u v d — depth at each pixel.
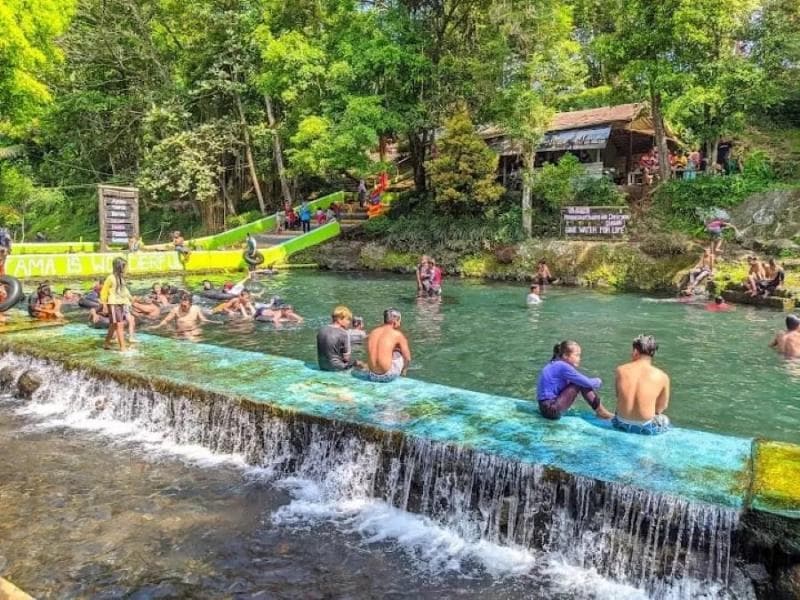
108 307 10.45
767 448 6.01
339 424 6.89
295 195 39.62
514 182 30.08
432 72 28.30
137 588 4.97
